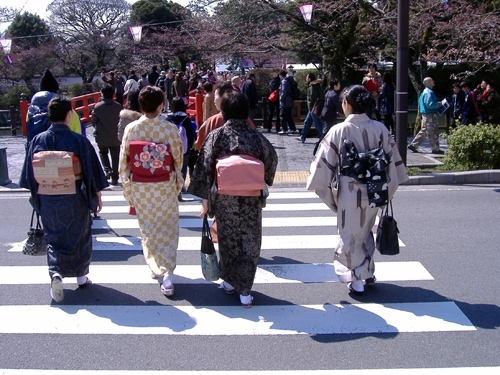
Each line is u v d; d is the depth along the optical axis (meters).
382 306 4.41
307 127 13.15
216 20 16.73
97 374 3.45
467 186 9.12
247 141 4.26
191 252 5.93
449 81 21.00
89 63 35.88
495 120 12.91
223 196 4.25
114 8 33.59
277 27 16.11
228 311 4.37
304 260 5.58
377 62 18.77
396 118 9.44
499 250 5.75
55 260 4.43
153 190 4.49
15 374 3.47
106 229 6.91
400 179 4.50
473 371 3.42
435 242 6.05
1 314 4.37
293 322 4.14
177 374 3.44
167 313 4.35
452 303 4.43
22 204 8.51
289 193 8.92
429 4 12.52
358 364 3.52
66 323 4.20
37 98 6.09
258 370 3.47
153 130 4.50
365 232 4.43
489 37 12.29
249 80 13.66
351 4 13.73
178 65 36.91
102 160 9.52
